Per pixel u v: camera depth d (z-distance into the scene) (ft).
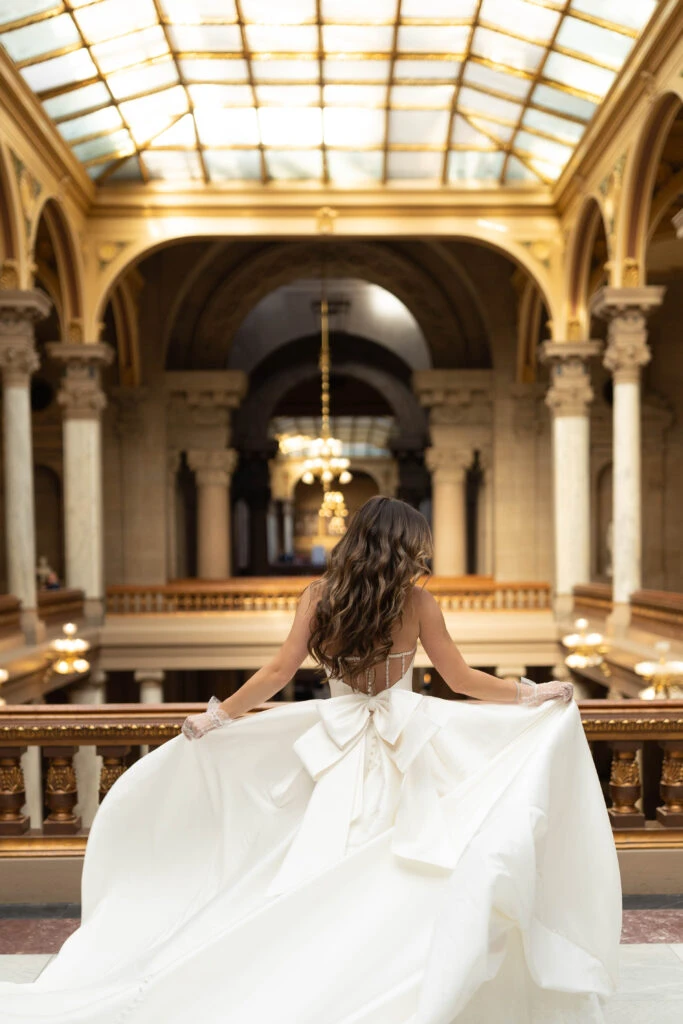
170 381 71.31
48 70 38.29
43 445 71.36
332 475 71.51
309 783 8.63
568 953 7.88
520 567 70.49
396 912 7.42
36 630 41.83
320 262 73.46
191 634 53.62
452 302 73.56
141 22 37.42
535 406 70.69
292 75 42.42
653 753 47.14
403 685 8.45
